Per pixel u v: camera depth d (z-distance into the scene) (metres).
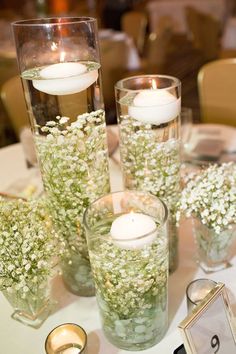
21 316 0.71
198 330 0.59
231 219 0.70
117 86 0.73
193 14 3.81
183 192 0.73
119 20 5.06
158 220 0.64
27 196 0.98
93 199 0.70
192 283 0.69
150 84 0.76
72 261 0.72
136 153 0.72
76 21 0.67
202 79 1.59
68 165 0.67
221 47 3.60
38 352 0.66
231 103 1.59
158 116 0.68
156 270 0.61
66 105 0.64
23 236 0.64
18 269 0.63
